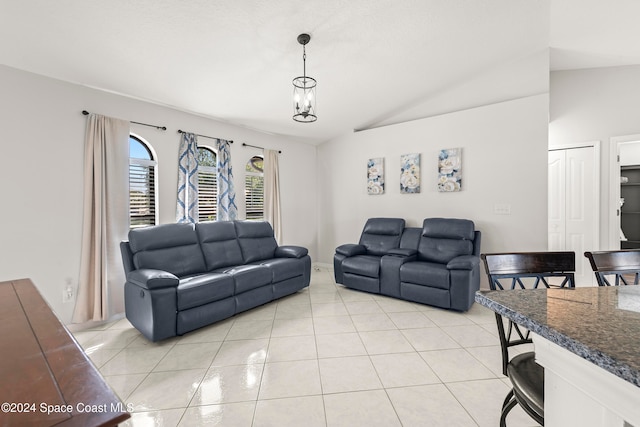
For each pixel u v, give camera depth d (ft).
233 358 7.26
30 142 8.37
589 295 2.81
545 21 8.62
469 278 9.86
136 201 10.87
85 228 9.22
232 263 11.76
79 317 9.06
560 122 12.37
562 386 2.09
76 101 9.23
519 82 11.43
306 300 11.71
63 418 1.50
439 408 5.41
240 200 14.49
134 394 5.90
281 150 16.42
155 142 11.26
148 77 9.26
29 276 8.36
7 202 8.01
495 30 8.93
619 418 1.68
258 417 5.24
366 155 15.96
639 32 9.21
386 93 12.60
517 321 2.32
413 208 14.42
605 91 11.64
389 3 7.30
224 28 7.45
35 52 7.60
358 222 16.48
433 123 13.60
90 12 6.48
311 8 7.13
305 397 5.76
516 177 11.66
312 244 18.21
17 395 1.71
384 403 5.55
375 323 9.34
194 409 5.46
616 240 11.46
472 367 6.74
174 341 8.21
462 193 12.94
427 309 10.60
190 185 12.17
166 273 8.39
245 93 10.95
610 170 11.53
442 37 9.02
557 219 12.64
